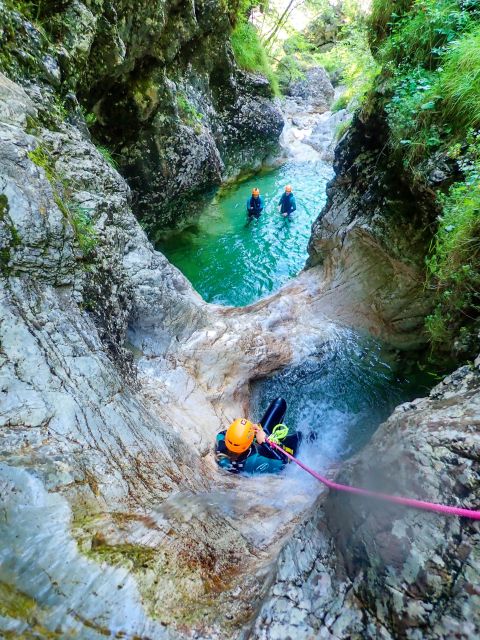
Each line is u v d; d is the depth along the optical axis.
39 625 1.57
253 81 10.84
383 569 1.73
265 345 5.45
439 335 3.99
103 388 2.86
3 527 1.75
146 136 7.11
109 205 4.10
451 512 1.59
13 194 2.77
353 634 1.69
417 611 1.60
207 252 8.84
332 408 5.24
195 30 7.47
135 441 2.80
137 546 1.99
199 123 8.31
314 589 1.87
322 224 6.68
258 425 4.05
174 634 1.73
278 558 2.13
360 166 5.96
